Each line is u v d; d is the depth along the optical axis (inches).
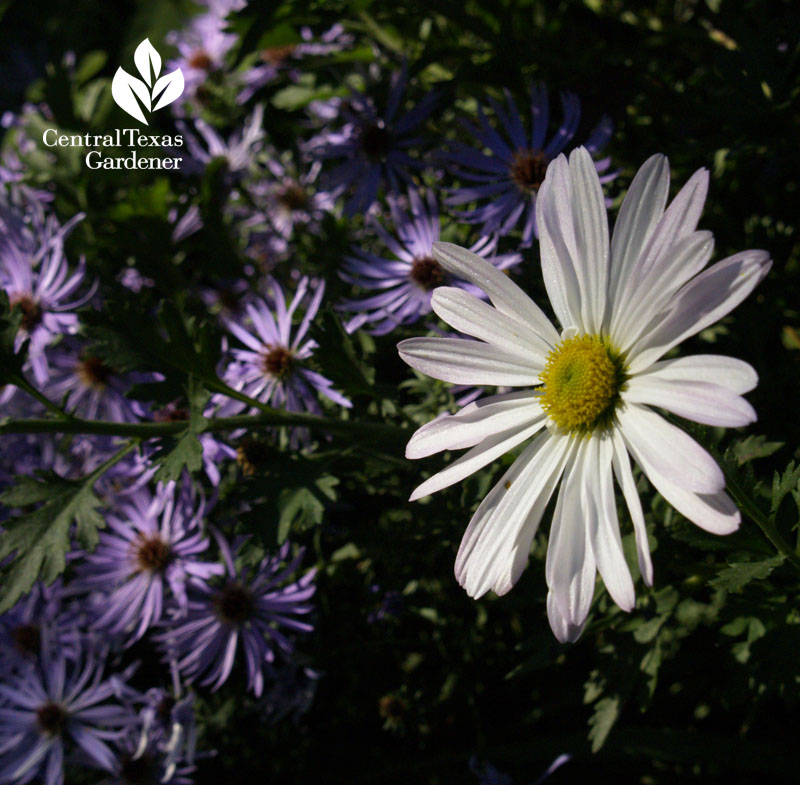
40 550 11.2
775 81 12.9
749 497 10.0
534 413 9.9
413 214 14.0
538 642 11.9
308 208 17.2
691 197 9.1
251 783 14.9
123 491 14.4
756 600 11.2
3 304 11.5
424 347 10.1
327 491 11.7
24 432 11.4
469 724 14.9
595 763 14.1
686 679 13.5
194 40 20.7
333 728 15.2
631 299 9.4
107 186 17.5
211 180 16.3
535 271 13.0
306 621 14.9
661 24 15.9
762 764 13.0
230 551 14.2
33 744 14.4
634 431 9.3
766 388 13.1
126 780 14.3
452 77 14.9
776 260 14.0
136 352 11.6
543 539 12.7
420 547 14.2
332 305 14.5
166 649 14.3
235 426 11.9
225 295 16.7
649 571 8.8
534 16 16.0
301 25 15.9
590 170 9.5
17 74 29.6
